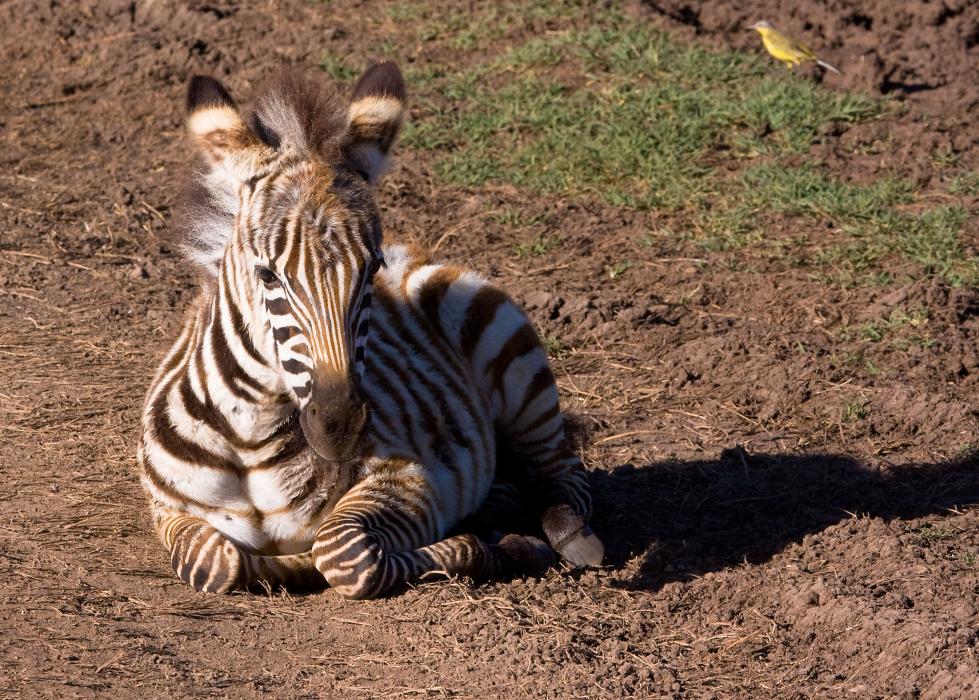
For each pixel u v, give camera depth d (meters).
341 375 7.29
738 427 11.61
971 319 13.31
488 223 15.77
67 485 10.02
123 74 20.28
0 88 20.12
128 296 14.07
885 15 21.97
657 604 8.45
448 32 21.05
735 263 14.67
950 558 8.91
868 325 13.12
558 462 10.02
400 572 8.14
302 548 8.66
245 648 7.66
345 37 21.00
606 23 20.94
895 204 15.86
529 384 9.84
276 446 8.20
